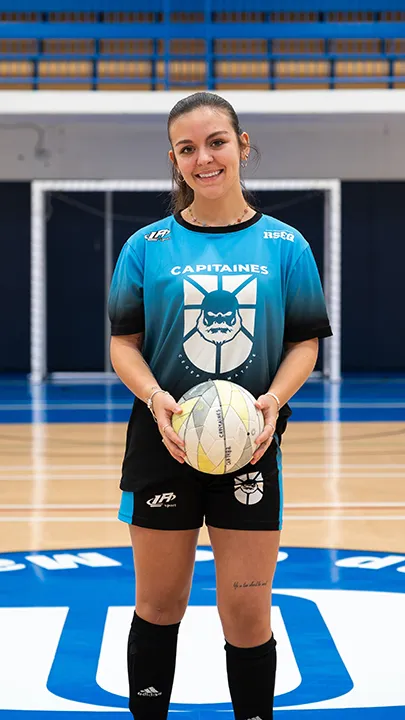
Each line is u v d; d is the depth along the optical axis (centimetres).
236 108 1564
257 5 1709
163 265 267
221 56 1627
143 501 270
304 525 620
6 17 1786
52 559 535
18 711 324
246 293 263
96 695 338
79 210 1914
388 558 536
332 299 1711
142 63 1705
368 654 381
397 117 1614
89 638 400
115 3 1722
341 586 480
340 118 1622
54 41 1730
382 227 1942
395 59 1727
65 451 943
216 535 268
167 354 268
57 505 686
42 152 1881
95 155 1878
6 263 1941
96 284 1931
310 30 1636
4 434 1069
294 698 337
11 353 1962
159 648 276
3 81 1625
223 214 271
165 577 273
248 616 266
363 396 1511
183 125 262
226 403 252
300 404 1393
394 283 1959
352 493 729
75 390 1628
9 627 414
